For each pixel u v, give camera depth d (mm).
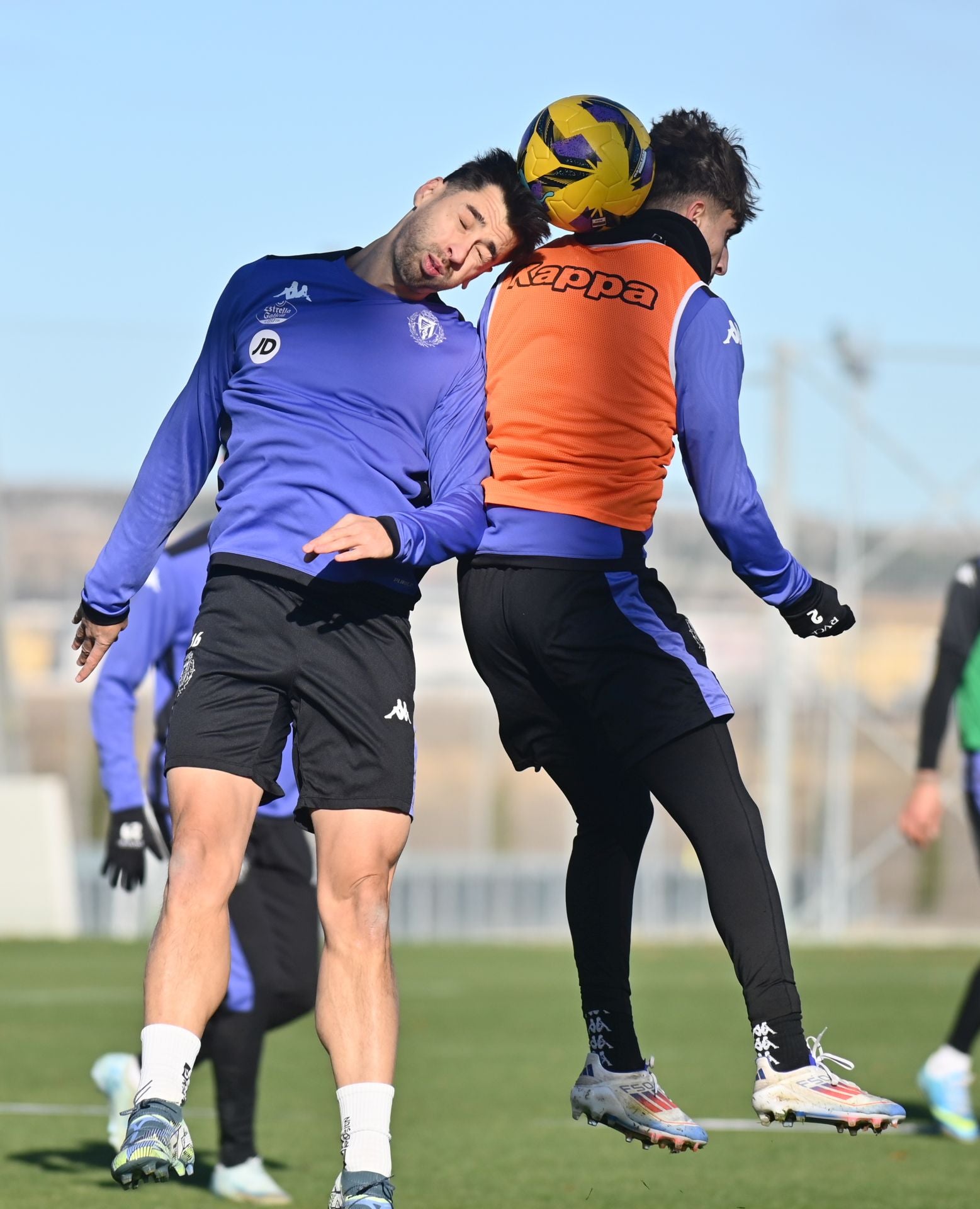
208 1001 11969
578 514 12023
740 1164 18828
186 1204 16250
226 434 13023
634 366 12055
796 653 56750
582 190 12383
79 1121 20906
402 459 12414
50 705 54656
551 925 55688
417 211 12469
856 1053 27484
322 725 12305
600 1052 12875
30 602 54625
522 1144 19938
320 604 12273
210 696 12273
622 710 11820
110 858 18094
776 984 11562
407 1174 17969
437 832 56000
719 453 12016
